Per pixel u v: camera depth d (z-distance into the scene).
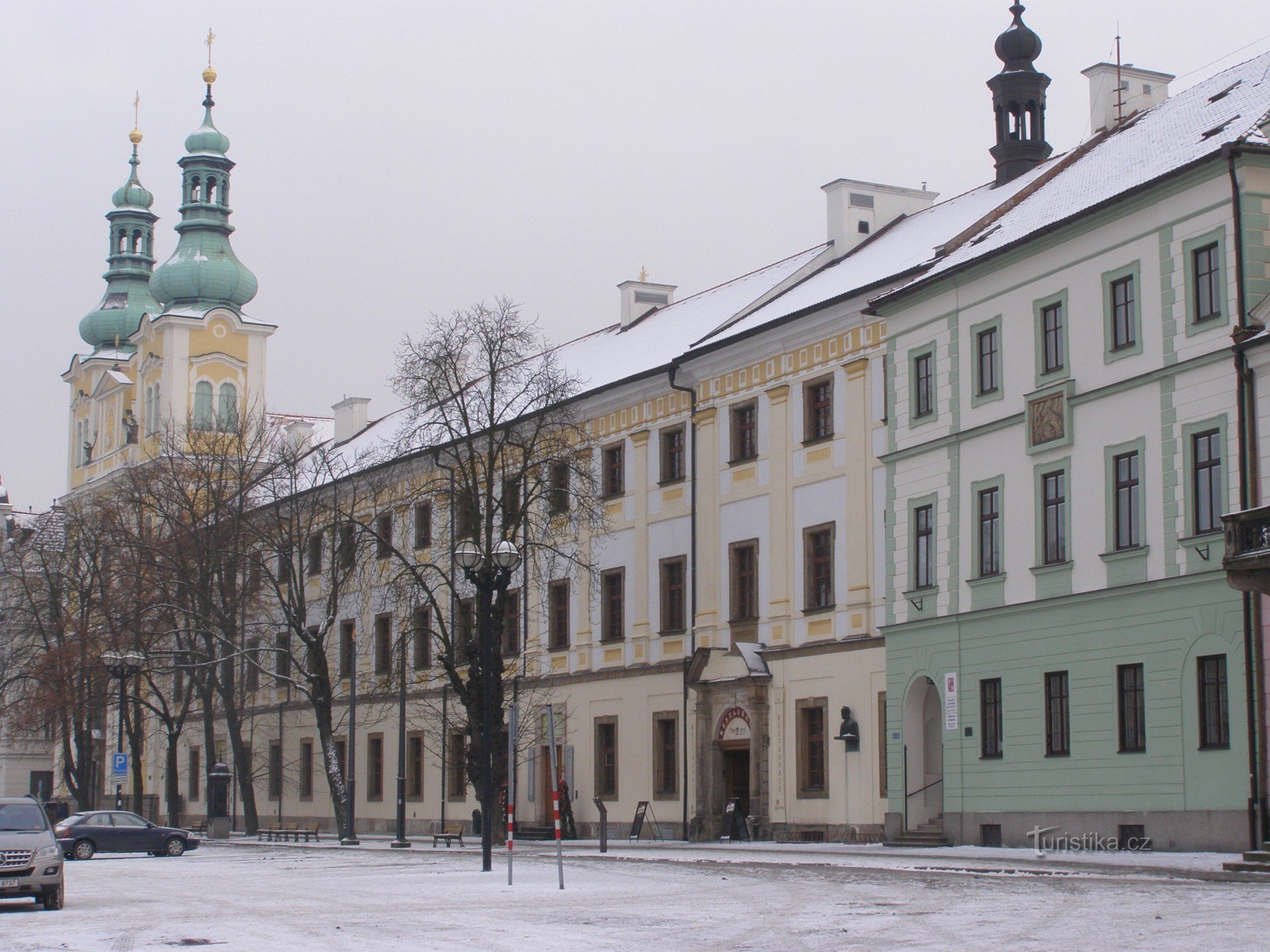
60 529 85.94
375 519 63.12
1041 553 39.81
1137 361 37.38
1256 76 40.72
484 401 53.28
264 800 85.50
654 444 58.38
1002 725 40.69
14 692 91.75
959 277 43.12
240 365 101.19
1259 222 34.75
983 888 26.98
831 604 49.44
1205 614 34.84
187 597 70.50
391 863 42.19
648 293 70.44
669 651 56.69
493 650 37.00
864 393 48.53
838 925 21.47
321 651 62.03
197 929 23.02
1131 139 44.03
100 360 108.75
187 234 103.00
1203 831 34.50
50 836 27.73
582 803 60.38
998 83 52.31
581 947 19.48
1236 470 34.50
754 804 51.31
